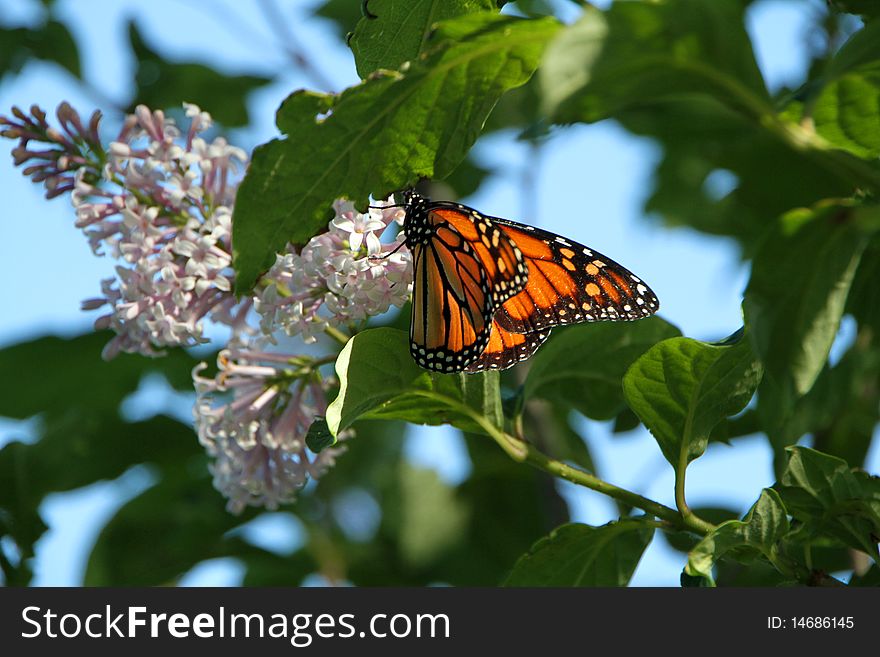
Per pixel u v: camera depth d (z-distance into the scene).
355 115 3.15
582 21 2.27
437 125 3.26
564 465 4.06
